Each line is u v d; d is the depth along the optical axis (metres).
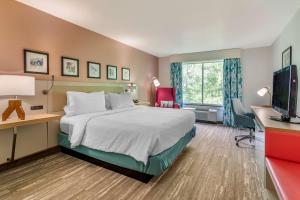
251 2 2.46
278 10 2.71
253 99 5.12
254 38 4.18
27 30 2.63
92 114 2.94
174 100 5.66
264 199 1.80
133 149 2.11
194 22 3.20
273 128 1.68
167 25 3.36
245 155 2.98
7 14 2.41
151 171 2.01
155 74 6.44
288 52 3.12
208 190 1.96
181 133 2.72
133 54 5.11
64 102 3.19
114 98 3.80
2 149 2.38
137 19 3.09
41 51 2.82
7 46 2.42
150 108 3.90
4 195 1.85
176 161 2.73
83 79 3.58
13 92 2.22
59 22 3.07
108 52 4.19
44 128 2.86
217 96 5.68
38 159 2.77
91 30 3.70
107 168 2.46
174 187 2.02
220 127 5.07
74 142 2.55
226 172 2.38
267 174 1.73
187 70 6.14
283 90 2.09
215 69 5.69
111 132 2.31
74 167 2.50
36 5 2.62
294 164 1.54
